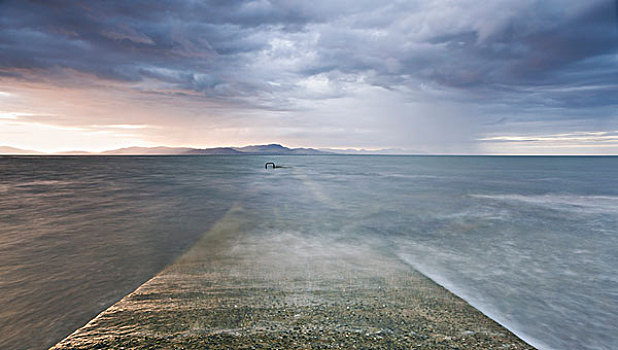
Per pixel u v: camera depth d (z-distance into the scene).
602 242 8.26
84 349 2.94
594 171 53.47
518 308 4.35
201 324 3.46
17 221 10.27
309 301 4.20
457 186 25.39
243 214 12.01
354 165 82.00
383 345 3.13
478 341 3.30
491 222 10.95
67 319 3.83
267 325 3.47
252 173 42.78
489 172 49.56
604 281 5.45
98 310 4.09
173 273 5.36
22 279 5.15
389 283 5.04
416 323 3.65
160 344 3.03
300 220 10.91
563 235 9.05
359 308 4.02
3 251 6.81
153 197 17.02
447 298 4.48
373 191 21.19
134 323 3.47
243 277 5.17
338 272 5.54
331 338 3.23
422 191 21.42
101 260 6.20
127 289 4.77
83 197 16.83
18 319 3.82
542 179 34.03
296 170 53.25
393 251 7.16
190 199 16.30
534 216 12.24
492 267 6.13
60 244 7.39
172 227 9.48
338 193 19.89
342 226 9.99
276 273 5.41
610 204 15.68
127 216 11.35
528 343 3.40
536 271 5.93
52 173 39.81
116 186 23.30
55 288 4.79
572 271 5.96
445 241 8.20
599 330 3.81
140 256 6.47
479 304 4.44
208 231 8.99
